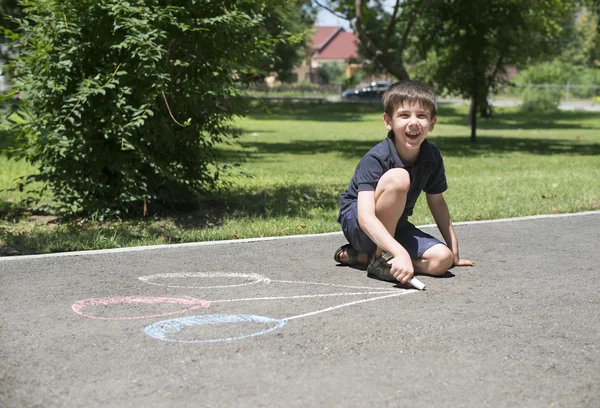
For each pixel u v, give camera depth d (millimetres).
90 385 2998
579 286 4637
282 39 8094
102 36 7184
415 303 4199
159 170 7207
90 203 7227
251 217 7355
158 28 7082
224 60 7641
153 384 3008
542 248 5828
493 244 5980
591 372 3178
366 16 19453
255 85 8133
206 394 2908
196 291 4469
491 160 15164
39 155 7363
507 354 3381
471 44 20828
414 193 4863
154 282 4684
